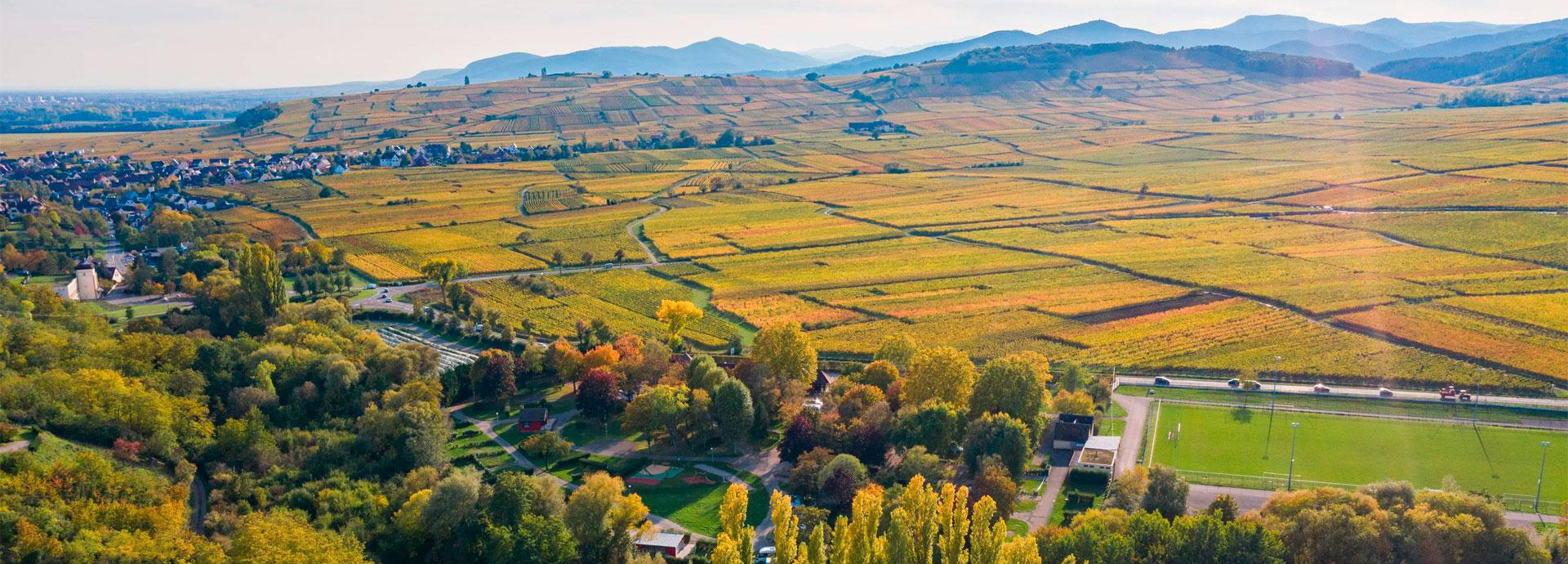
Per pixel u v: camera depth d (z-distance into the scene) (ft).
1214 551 469.16
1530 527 537.24
